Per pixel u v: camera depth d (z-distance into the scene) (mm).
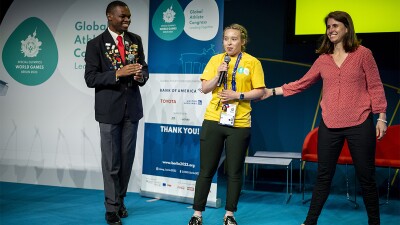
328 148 2781
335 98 2730
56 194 4168
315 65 2936
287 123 4965
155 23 4031
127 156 3297
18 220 3232
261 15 5027
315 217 2848
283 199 4188
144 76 3248
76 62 4426
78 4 4398
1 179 4715
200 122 3834
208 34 3773
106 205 3170
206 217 3449
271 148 5031
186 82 3891
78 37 4410
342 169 4816
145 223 3227
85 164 4449
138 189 4332
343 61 2721
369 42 4496
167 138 4008
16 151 4652
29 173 4621
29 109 4594
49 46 4500
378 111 2682
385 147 4238
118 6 3096
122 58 3193
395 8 4391
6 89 4648
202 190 3047
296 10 4734
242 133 2959
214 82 2900
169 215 3480
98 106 3135
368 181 2719
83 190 4367
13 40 4613
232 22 5145
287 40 4777
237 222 3311
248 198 4215
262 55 5035
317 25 4652
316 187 2850
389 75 4586
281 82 4980
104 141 3152
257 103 5062
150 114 4098
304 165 4816
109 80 2998
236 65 2967
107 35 3188
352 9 4539
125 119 3221
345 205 3973
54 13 4477
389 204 4059
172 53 3955
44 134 4559
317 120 4855
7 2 4918
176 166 3961
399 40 4391
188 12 3863
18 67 4605
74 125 4469
